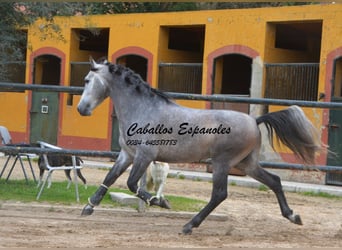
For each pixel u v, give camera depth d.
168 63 24.77
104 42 30.64
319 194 18.77
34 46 28.11
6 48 16.25
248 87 27.17
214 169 10.17
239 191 18.38
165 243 9.34
